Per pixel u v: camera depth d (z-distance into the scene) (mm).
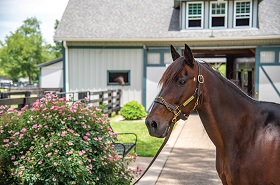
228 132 2086
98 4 13531
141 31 12047
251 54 12766
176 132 7938
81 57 12133
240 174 2002
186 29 11922
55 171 2625
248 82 13250
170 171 4555
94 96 11961
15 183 2762
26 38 38281
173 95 1930
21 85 29406
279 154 1919
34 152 2672
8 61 36438
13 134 2861
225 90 2127
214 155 5551
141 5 13508
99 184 2930
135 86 12133
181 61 1994
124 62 12078
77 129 2941
